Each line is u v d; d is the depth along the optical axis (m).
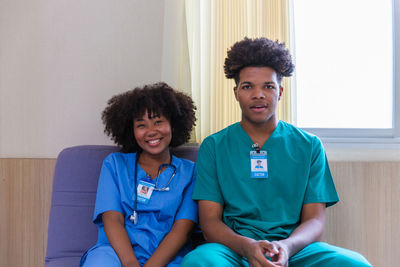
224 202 1.41
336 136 1.94
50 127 1.94
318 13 2.02
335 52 2.02
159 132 1.48
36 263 1.87
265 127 1.42
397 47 1.90
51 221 1.53
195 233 1.52
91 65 1.94
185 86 1.80
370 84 2.01
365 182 1.78
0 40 1.93
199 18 1.82
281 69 1.39
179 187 1.46
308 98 2.03
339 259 1.11
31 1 1.93
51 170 1.88
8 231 1.88
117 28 1.94
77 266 1.41
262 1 1.81
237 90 1.44
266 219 1.33
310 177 1.38
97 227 1.53
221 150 1.44
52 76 1.94
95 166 1.59
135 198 1.41
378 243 1.78
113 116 1.62
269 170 1.37
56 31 1.93
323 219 1.33
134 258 1.26
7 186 1.89
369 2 2.00
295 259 1.22
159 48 1.93
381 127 1.98
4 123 1.94
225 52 1.82
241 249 1.15
